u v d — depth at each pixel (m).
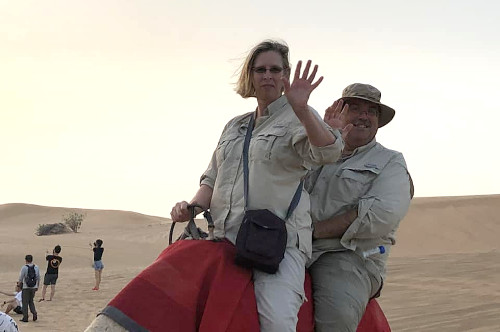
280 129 4.98
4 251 48.59
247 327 4.68
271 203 4.99
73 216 90.38
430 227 64.94
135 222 118.44
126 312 4.44
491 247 57.16
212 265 4.84
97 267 28.36
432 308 18.97
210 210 5.25
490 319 17.08
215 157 5.55
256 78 5.16
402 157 6.15
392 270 29.28
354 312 5.51
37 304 24.02
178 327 4.53
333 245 5.74
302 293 4.93
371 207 5.67
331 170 6.04
